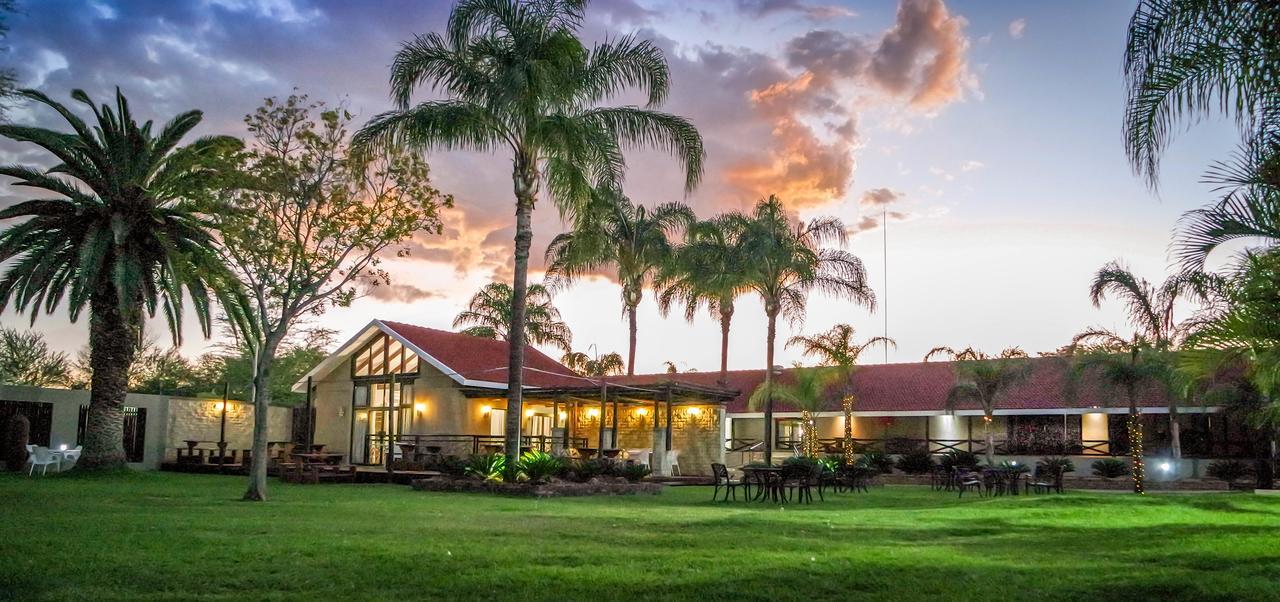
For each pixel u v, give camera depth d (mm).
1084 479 29391
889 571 8250
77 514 12461
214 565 7887
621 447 33938
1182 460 30688
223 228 17125
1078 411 32188
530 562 8406
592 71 21422
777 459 37156
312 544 9320
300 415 37562
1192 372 13320
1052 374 34688
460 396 32812
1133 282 23672
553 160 20859
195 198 17453
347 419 35469
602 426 27031
